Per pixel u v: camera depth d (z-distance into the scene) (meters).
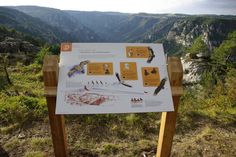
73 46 3.54
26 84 13.45
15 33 77.69
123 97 3.36
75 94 3.30
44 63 3.28
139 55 3.58
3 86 11.61
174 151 4.69
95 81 3.38
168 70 3.52
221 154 4.64
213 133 5.36
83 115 5.68
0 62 16.62
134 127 5.43
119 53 3.55
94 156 4.45
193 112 6.38
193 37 175.25
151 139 5.11
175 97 3.55
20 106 5.84
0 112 5.68
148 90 3.43
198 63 22.28
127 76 3.46
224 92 9.23
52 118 3.50
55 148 3.72
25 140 4.83
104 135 5.13
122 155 4.50
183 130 5.57
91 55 3.50
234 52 45.50
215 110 6.94
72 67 3.42
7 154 4.41
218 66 21.20
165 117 3.66
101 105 3.29
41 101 6.35
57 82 3.35
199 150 4.73
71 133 5.12
